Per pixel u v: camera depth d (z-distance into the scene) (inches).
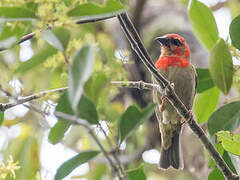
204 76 330.0
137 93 493.7
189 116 301.6
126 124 239.9
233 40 297.4
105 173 453.7
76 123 221.3
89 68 181.0
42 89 352.2
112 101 485.4
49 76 355.3
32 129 428.1
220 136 284.2
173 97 295.7
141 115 240.5
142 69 461.4
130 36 260.5
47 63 269.9
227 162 315.0
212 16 311.3
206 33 316.5
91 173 456.4
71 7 222.8
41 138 412.2
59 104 248.2
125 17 252.5
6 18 213.8
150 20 493.7
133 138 489.7
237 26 296.7
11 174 270.1
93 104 238.1
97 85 231.6
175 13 494.9
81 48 186.4
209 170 393.7
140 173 276.7
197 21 315.6
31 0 223.1
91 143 440.1
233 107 301.1
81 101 236.8
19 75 276.8
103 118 293.1
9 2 220.4
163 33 478.0
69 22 223.8
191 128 302.0
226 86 292.0
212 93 331.9
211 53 287.0
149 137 491.5
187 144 420.2
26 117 444.5
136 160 478.9
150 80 457.1
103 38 485.1
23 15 216.1
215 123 301.0
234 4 542.3
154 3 510.3
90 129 220.4
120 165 229.1
